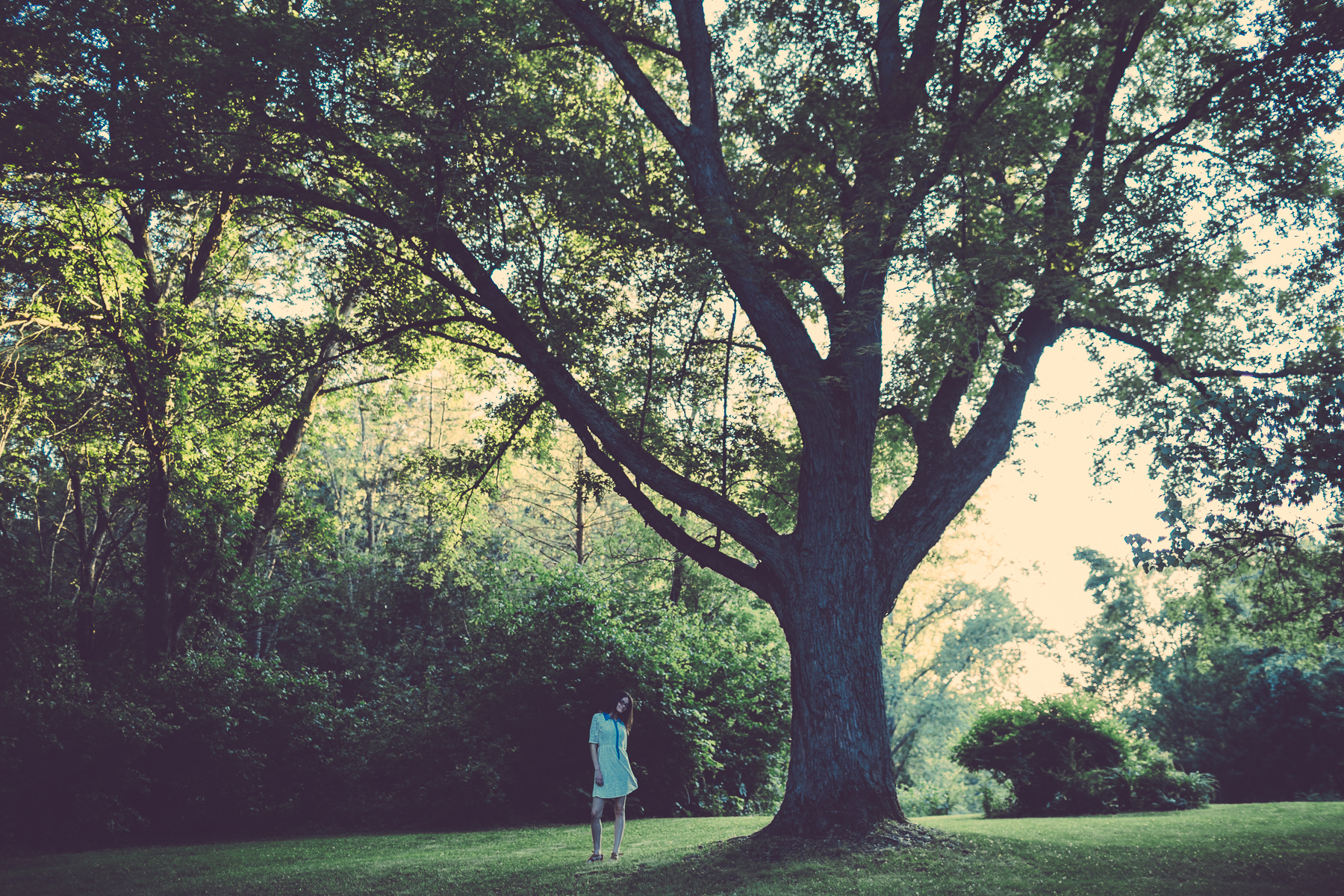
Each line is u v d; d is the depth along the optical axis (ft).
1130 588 87.61
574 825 40.83
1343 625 43.60
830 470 29.22
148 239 56.95
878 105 32.78
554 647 47.80
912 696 143.95
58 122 30.40
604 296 37.01
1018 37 31.40
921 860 22.59
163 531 52.85
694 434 39.58
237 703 43.80
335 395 65.26
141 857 31.73
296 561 74.79
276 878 25.39
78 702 38.68
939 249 28.12
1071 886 19.36
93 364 51.62
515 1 36.68
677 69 44.19
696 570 78.28
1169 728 71.82
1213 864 21.38
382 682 61.36
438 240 31.99
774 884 20.79
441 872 25.21
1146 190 30.81
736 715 52.47
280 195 32.55
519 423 44.29
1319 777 54.34
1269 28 30.30
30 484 57.62
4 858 32.71
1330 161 33.73
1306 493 18.63
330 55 30.86
